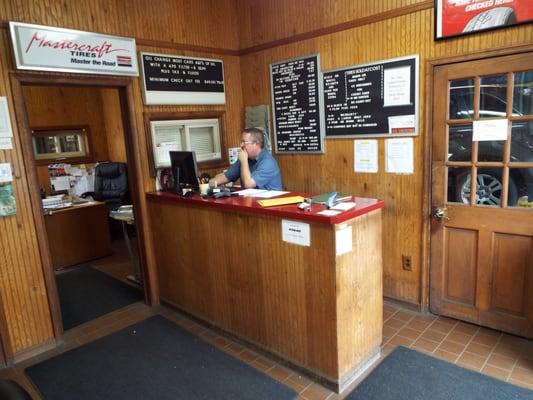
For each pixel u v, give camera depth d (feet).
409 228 10.31
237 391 7.68
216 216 9.30
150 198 11.38
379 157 10.59
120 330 10.40
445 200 9.62
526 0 7.88
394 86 9.96
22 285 9.24
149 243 11.69
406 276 10.57
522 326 8.89
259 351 9.00
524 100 8.29
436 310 10.21
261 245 8.34
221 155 13.43
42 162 18.49
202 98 12.65
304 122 12.10
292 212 7.46
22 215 9.12
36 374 8.64
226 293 9.57
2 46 8.63
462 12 8.64
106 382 8.23
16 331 9.23
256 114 13.30
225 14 13.16
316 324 7.62
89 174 20.07
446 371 7.87
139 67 11.14
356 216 7.30
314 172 12.21
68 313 11.55
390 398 7.18
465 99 9.05
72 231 15.64
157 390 7.87
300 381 7.92
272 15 12.30
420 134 9.74
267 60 12.76
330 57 11.11
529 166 8.32
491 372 7.80
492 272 9.14
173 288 11.34
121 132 19.44
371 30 10.16
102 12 10.22
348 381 7.70
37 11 9.08
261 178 10.88
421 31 9.34
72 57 9.57
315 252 7.32
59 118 18.97
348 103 10.94
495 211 8.87
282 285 8.10
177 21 11.89
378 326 8.37
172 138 12.20
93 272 15.01
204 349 9.29
